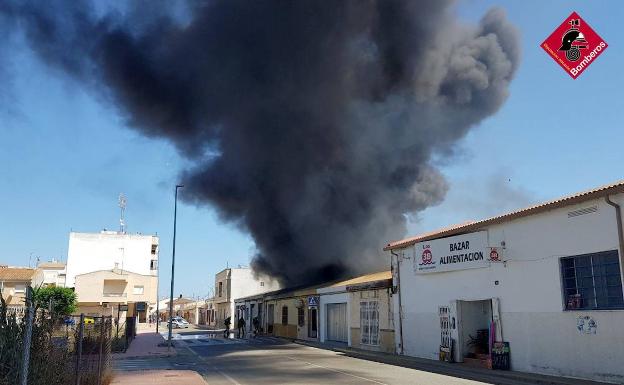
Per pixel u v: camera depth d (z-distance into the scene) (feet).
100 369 38.73
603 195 41.19
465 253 56.03
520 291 49.19
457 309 57.06
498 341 50.80
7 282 155.02
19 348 20.34
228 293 193.57
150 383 44.11
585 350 42.27
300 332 106.52
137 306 187.21
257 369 54.95
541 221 47.55
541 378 43.16
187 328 197.57
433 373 50.21
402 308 67.56
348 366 57.00
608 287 41.47
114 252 257.75
